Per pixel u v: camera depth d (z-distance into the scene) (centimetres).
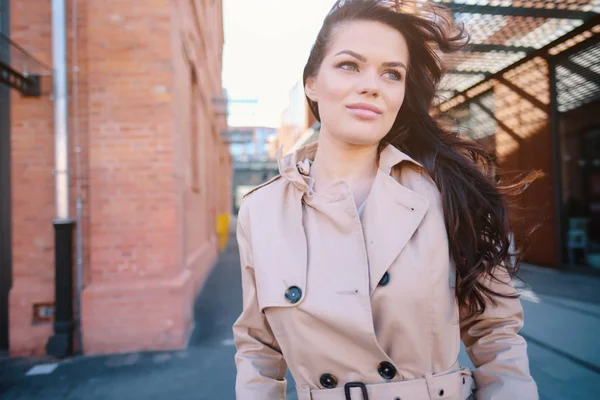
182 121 518
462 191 108
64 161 421
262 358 117
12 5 430
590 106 861
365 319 95
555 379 343
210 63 1112
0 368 391
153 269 432
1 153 437
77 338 425
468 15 633
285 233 109
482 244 108
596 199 863
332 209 106
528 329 464
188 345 444
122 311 423
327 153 120
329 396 103
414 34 113
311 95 124
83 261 431
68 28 431
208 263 988
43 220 432
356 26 107
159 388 346
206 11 970
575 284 706
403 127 126
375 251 100
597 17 664
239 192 4469
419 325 98
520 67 914
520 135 947
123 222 429
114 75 430
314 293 100
